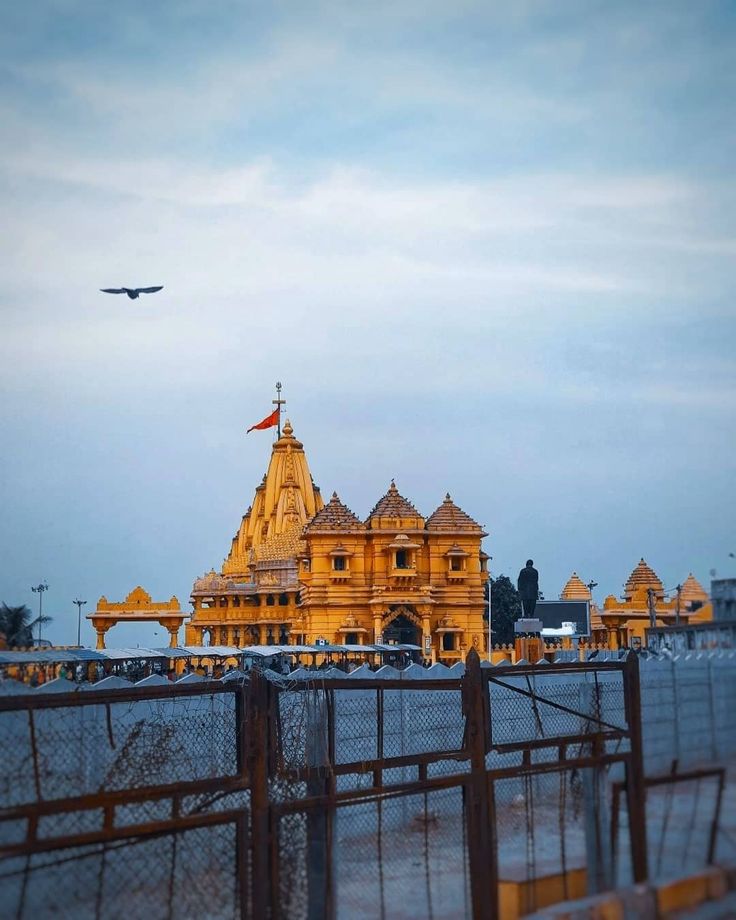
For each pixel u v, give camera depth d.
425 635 111.50
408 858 37.88
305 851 32.47
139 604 120.25
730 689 25.94
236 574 165.00
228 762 45.16
